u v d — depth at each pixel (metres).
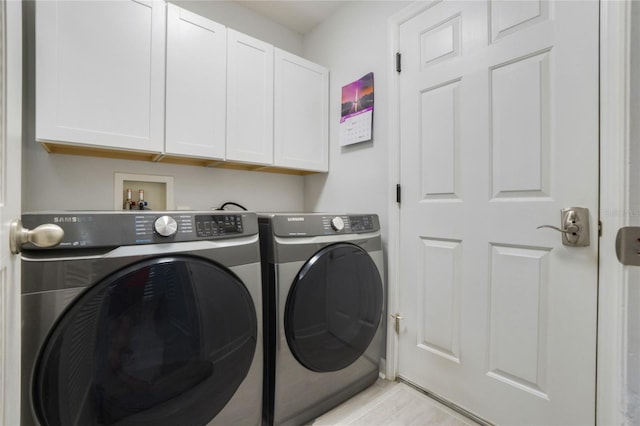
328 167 2.04
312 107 1.95
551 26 1.09
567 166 1.05
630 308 0.77
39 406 0.72
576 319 1.04
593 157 0.99
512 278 1.20
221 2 1.88
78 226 0.78
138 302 0.83
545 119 1.11
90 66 1.19
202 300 0.94
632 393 0.77
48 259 0.74
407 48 1.58
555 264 1.09
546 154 1.11
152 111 1.34
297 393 1.24
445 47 1.41
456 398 1.37
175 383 0.90
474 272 1.31
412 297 1.55
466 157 1.34
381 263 1.59
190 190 1.76
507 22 1.21
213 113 1.53
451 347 1.39
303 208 2.26
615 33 0.94
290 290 1.20
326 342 1.30
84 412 0.76
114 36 1.24
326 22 2.09
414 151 1.54
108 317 0.79
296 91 1.88
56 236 0.61
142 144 1.31
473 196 1.31
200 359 0.94
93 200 1.46
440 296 1.43
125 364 0.82
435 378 1.45
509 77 1.20
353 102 1.86
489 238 1.26
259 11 2.02
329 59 2.06
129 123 1.28
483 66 1.28
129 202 1.56
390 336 1.62
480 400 1.29
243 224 1.09
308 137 1.93
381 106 1.71
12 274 0.60
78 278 0.77
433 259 1.46
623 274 0.79
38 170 1.32
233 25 1.93
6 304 0.56
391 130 1.63
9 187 0.59
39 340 0.73
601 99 0.97
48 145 1.22
